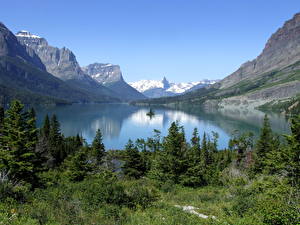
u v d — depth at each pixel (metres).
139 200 16.23
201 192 26.08
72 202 13.86
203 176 34.94
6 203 12.49
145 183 30.20
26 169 27.58
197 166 34.62
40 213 11.86
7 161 27.64
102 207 13.77
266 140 55.69
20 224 10.65
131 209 14.95
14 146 28.89
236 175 36.28
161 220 13.09
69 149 86.56
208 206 17.94
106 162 66.50
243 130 164.25
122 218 12.80
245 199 16.03
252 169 48.16
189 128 176.88
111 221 12.27
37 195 15.17
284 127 169.38
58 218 11.77
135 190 17.55
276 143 62.53
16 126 30.36
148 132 163.75
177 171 34.06
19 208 12.27
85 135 148.50
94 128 175.38
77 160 40.69
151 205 16.27
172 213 14.55
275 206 11.77
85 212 12.95
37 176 29.98
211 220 13.47
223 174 37.00
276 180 23.72
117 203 15.08
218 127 181.00
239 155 66.75
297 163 22.89
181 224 12.69
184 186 32.03
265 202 12.81
